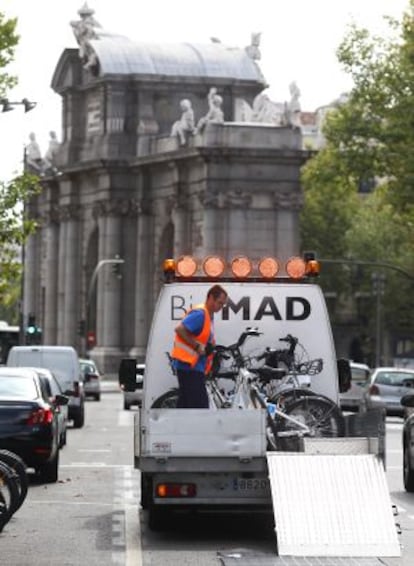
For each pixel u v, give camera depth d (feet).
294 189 650.84
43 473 180.34
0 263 320.29
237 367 133.90
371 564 109.40
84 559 114.62
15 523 137.90
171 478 120.78
